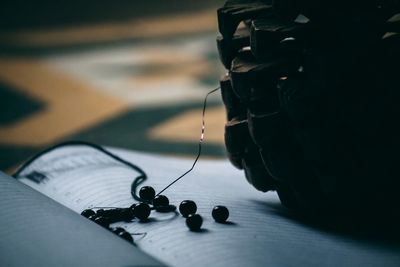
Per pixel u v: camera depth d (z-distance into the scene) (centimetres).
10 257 34
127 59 210
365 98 40
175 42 241
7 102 155
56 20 305
